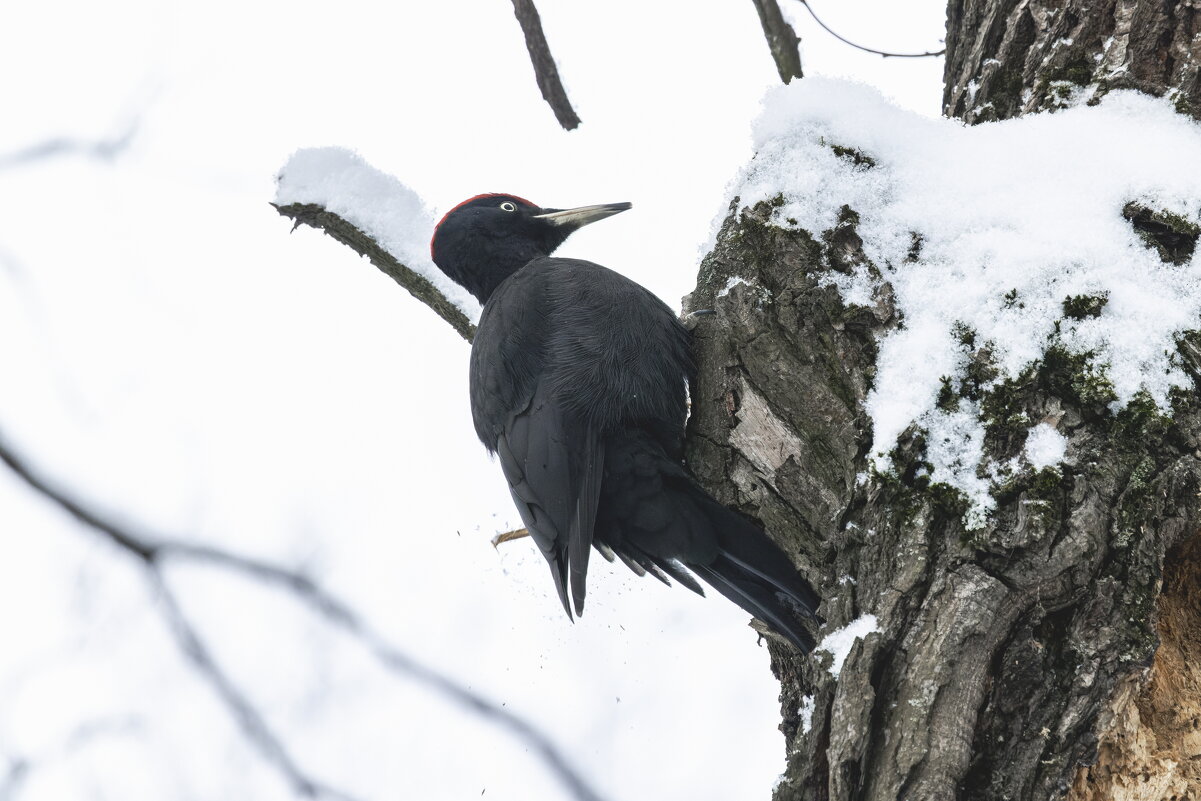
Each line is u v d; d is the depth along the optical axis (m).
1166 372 5.90
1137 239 6.33
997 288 6.31
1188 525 5.71
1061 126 6.97
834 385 6.60
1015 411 5.96
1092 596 5.48
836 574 6.11
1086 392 5.90
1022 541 5.57
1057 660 5.48
